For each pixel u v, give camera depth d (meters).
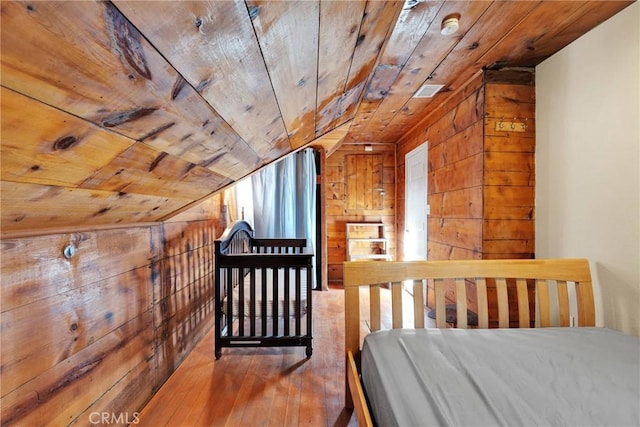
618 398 0.96
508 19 1.62
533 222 2.26
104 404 1.34
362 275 1.60
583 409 0.91
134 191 1.15
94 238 1.28
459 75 2.32
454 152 2.71
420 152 3.53
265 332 2.18
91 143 0.71
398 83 2.45
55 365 1.09
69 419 1.15
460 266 1.70
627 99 1.60
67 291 1.14
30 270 0.99
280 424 1.51
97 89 0.57
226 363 2.09
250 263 2.16
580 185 1.88
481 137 2.28
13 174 0.65
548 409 0.91
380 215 4.57
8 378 0.92
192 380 1.88
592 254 1.80
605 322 1.72
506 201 2.26
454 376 1.09
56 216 0.97
